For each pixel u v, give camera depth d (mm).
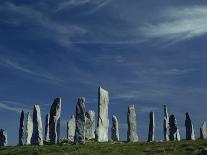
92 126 116812
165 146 81375
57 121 106312
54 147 89375
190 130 108438
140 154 74438
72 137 114625
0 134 116125
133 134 106750
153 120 108625
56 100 107312
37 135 104188
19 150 88375
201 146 76750
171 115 111188
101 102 105500
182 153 70875
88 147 86688
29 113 113375
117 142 99938
